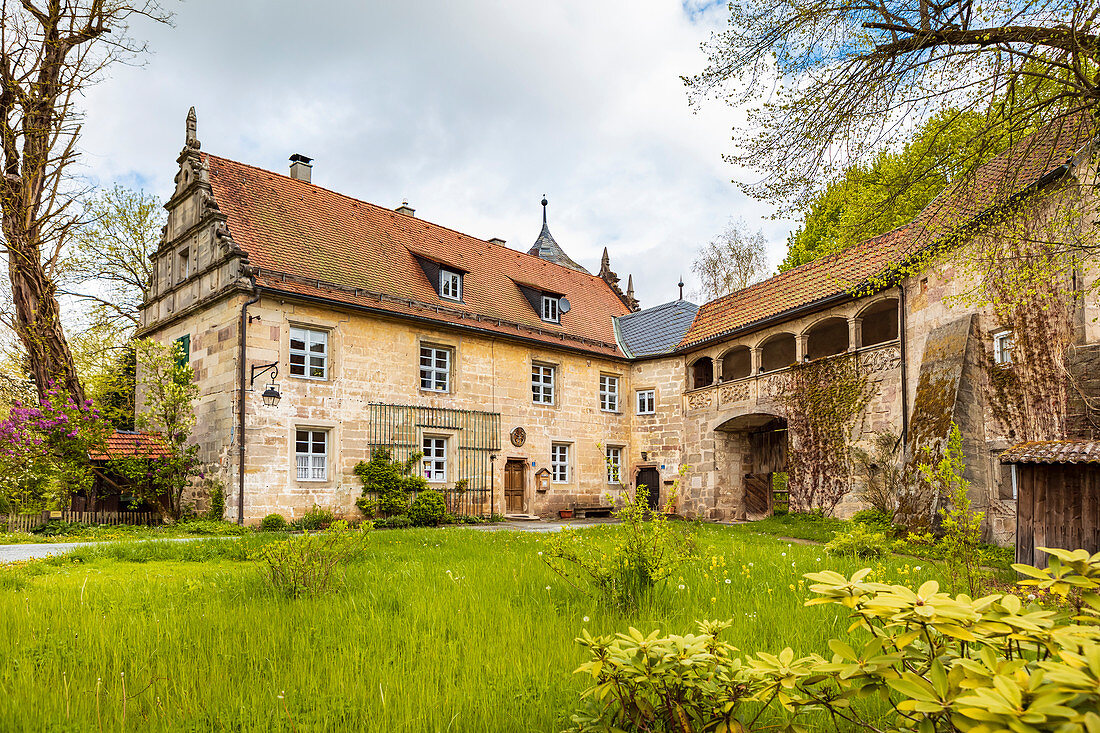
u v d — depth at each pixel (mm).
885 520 16922
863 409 19297
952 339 15836
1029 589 5777
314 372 20266
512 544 12328
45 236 21500
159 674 4141
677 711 2783
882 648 2301
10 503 17750
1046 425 13617
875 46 9508
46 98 20781
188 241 21812
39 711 3527
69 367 21359
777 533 18125
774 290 24531
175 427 19594
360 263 22938
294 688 3898
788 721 2734
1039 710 1582
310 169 26078
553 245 43781
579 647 4570
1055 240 12219
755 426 26062
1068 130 10891
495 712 3488
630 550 6211
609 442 28734
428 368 23188
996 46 9055
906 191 11633
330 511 19734
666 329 29906
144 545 11758
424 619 5629
